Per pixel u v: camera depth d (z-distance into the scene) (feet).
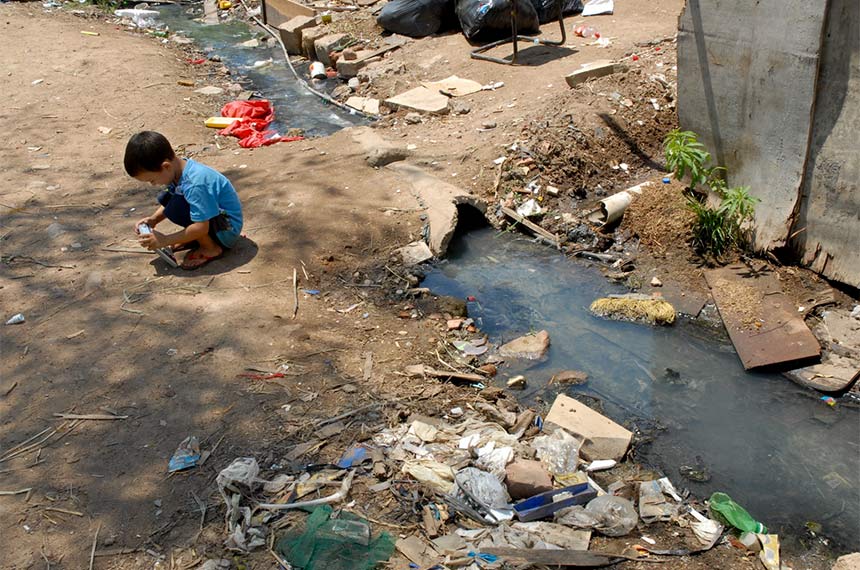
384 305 15.43
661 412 13.01
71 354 13.19
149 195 19.25
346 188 19.25
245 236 17.13
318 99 28.30
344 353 13.57
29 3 39.65
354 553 9.41
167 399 12.16
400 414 12.04
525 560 9.40
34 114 24.53
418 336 14.43
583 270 17.02
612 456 11.85
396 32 31.42
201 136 23.73
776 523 10.86
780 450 12.18
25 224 17.65
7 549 9.56
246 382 12.59
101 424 11.64
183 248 16.55
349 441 11.39
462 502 10.30
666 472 11.75
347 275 16.22
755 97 15.72
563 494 10.43
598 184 19.71
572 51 26.94
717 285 15.87
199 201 15.19
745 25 15.43
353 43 31.53
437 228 17.51
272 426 11.63
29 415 11.82
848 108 14.10
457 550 9.52
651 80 22.61
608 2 30.94
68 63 29.50
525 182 19.39
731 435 12.50
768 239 16.20
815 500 11.25
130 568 9.34
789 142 15.24
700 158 16.92
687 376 13.85
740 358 14.05
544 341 14.51
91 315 14.26
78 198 19.02
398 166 20.27
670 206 17.84
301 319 14.44
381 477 10.71
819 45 14.03
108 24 37.40
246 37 37.37
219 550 9.55
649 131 21.03
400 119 24.03
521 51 27.66
